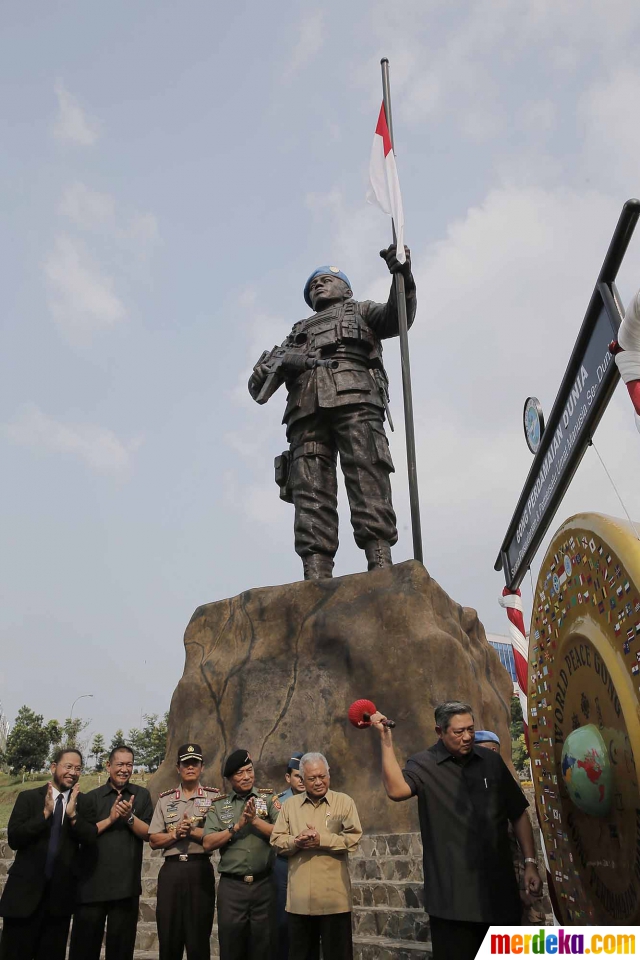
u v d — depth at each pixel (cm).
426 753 470
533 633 400
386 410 1227
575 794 318
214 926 835
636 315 316
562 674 359
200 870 636
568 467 424
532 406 508
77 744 4709
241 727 1021
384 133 1195
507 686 1131
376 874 793
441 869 430
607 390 362
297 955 530
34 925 611
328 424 1220
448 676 934
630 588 286
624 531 299
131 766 681
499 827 436
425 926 683
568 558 348
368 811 890
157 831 654
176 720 1099
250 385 1268
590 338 379
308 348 1233
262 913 601
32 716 4494
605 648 307
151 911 849
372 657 970
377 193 1163
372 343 1216
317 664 1019
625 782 295
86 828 626
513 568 603
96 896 622
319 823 554
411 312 1148
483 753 459
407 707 926
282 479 1271
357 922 732
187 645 1160
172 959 620
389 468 1185
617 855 308
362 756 938
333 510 1219
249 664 1068
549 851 385
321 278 1298
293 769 659
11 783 4000
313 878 538
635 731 280
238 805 634
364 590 1029
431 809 446
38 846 625
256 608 1106
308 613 1058
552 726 375
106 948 631
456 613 1080
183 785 676
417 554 1013
